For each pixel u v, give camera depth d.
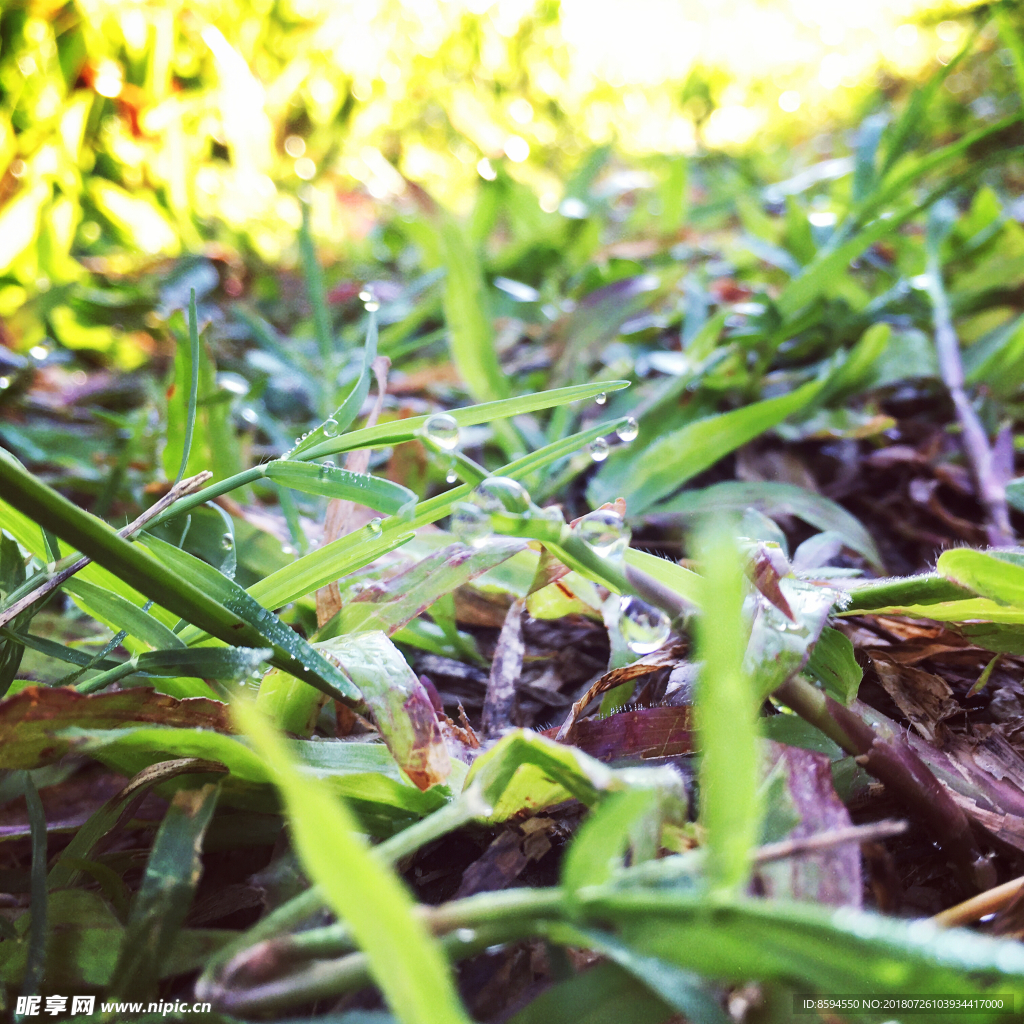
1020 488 0.11
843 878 0.06
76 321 0.24
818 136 0.44
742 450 0.15
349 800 0.07
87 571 0.08
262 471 0.08
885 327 0.15
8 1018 0.06
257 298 0.29
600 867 0.05
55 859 0.08
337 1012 0.06
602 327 0.19
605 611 0.09
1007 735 0.09
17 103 0.25
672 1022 0.06
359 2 0.36
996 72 0.37
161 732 0.07
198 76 0.30
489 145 0.44
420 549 0.11
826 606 0.08
